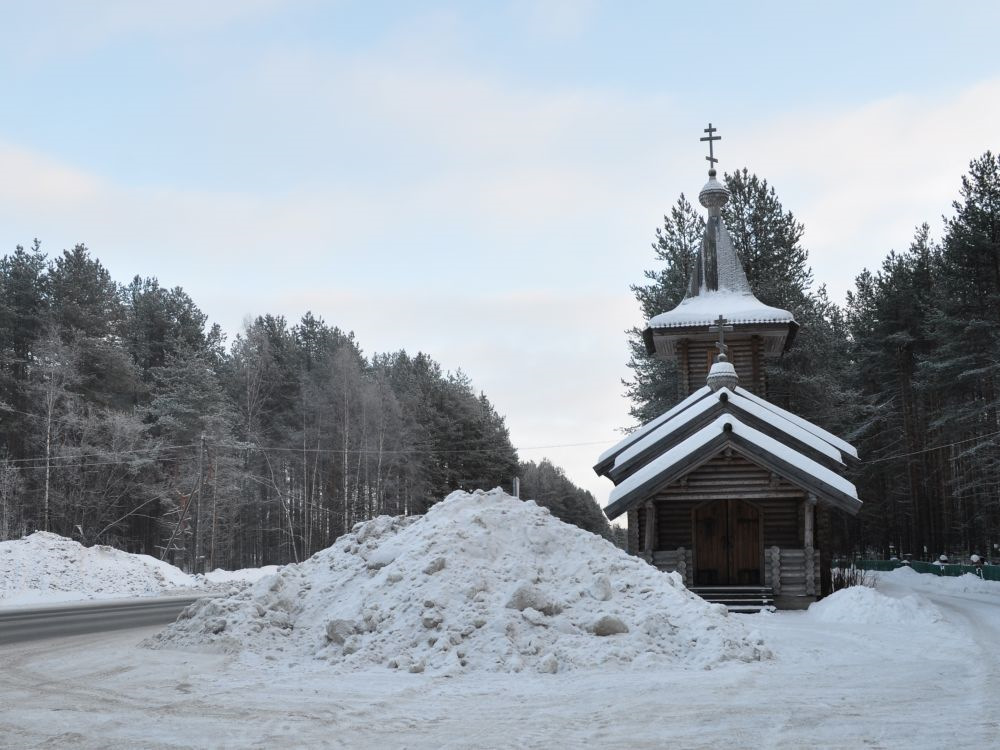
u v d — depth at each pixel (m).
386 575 14.83
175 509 61.59
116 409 64.50
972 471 55.84
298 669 12.44
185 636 14.91
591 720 8.73
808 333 50.22
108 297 70.00
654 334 38.03
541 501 111.56
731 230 52.78
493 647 12.62
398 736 8.03
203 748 7.54
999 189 47.28
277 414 81.81
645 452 28.02
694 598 15.14
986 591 36.78
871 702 9.51
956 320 48.31
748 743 7.59
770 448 24.77
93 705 9.62
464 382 100.38
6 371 63.38
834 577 30.83
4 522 56.84
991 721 8.42
